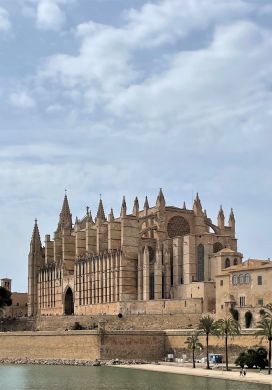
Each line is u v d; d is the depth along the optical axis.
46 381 145.38
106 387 133.12
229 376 145.12
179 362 179.88
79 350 188.38
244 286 188.38
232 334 162.50
